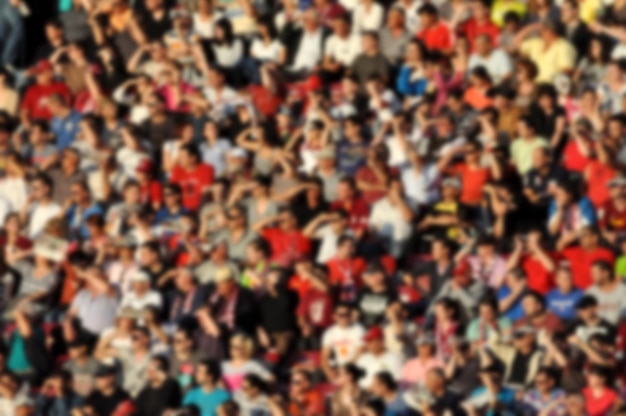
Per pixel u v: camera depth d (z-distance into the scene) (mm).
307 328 100938
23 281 105250
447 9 117125
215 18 119375
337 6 118812
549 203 105812
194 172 108750
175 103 114062
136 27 118938
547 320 99062
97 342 101625
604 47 113000
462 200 106125
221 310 100812
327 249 104375
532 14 116438
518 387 96250
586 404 95125
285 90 115688
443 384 96250
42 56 121562
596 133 108500
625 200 104875
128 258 104188
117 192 110562
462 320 99062
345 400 96812
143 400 98375
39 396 99312
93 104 116438
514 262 101000
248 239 104750
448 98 111062
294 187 107188
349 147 108562
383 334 98625
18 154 111312
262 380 97000
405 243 104875
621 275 101188
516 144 108375
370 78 112438
